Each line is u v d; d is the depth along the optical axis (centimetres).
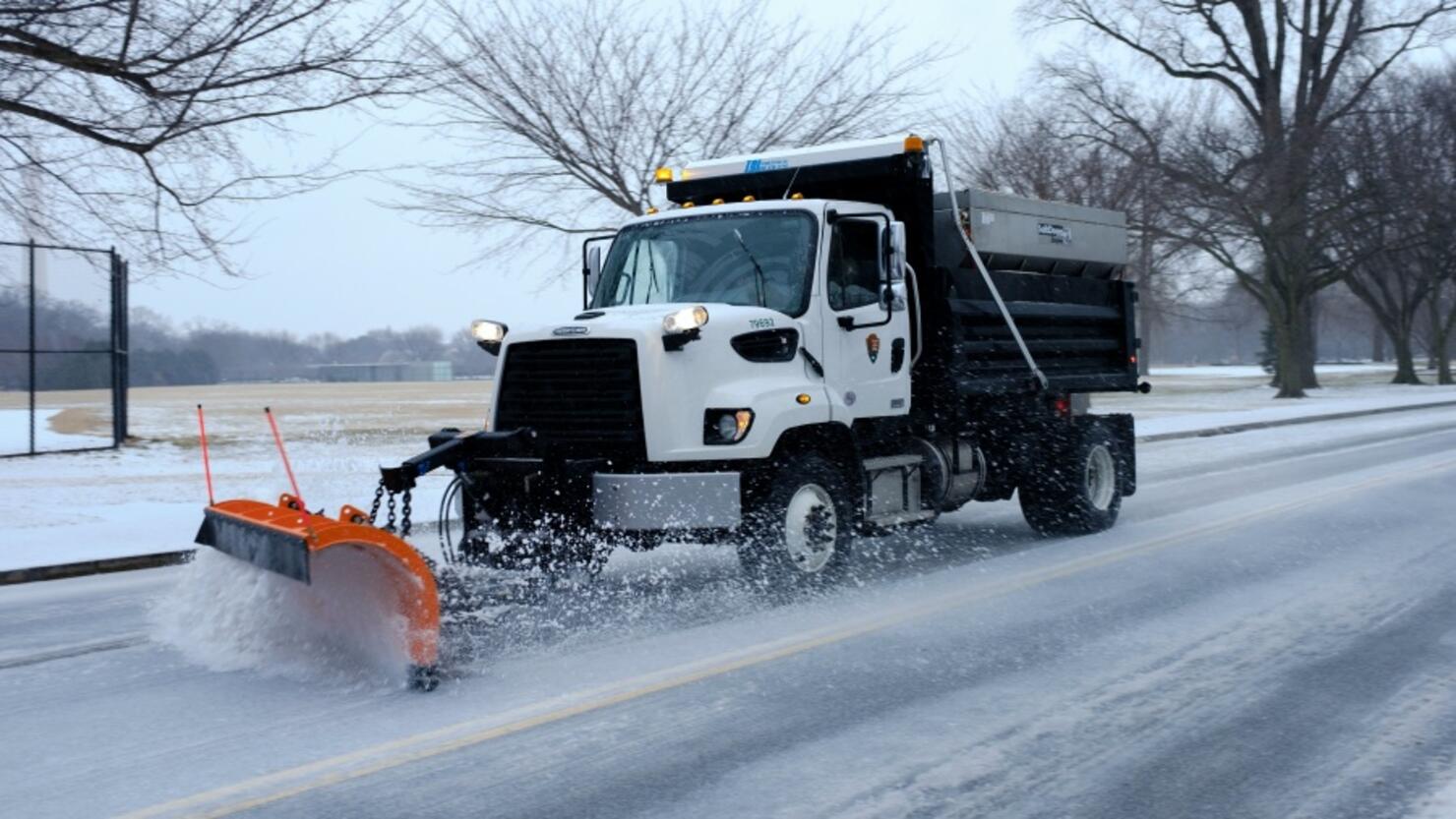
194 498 1590
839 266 958
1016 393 1144
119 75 1356
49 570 1098
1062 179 3366
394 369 13062
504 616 791
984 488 1162
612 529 829
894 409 997
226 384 10669
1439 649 755
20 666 749
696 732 599
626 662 731
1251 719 620
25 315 2195
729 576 1001
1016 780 534
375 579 674
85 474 1903
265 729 610
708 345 859
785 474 893
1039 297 1183
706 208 998
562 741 586
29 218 1458
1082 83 3891
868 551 1145
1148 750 572
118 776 543
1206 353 17425
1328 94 4738
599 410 852
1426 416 3516
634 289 988
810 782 532
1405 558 1067
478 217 2130
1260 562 1056
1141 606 884
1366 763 555
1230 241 4603
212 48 1362
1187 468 1964
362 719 625
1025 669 715
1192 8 4572
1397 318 6438
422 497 1588
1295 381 4681
